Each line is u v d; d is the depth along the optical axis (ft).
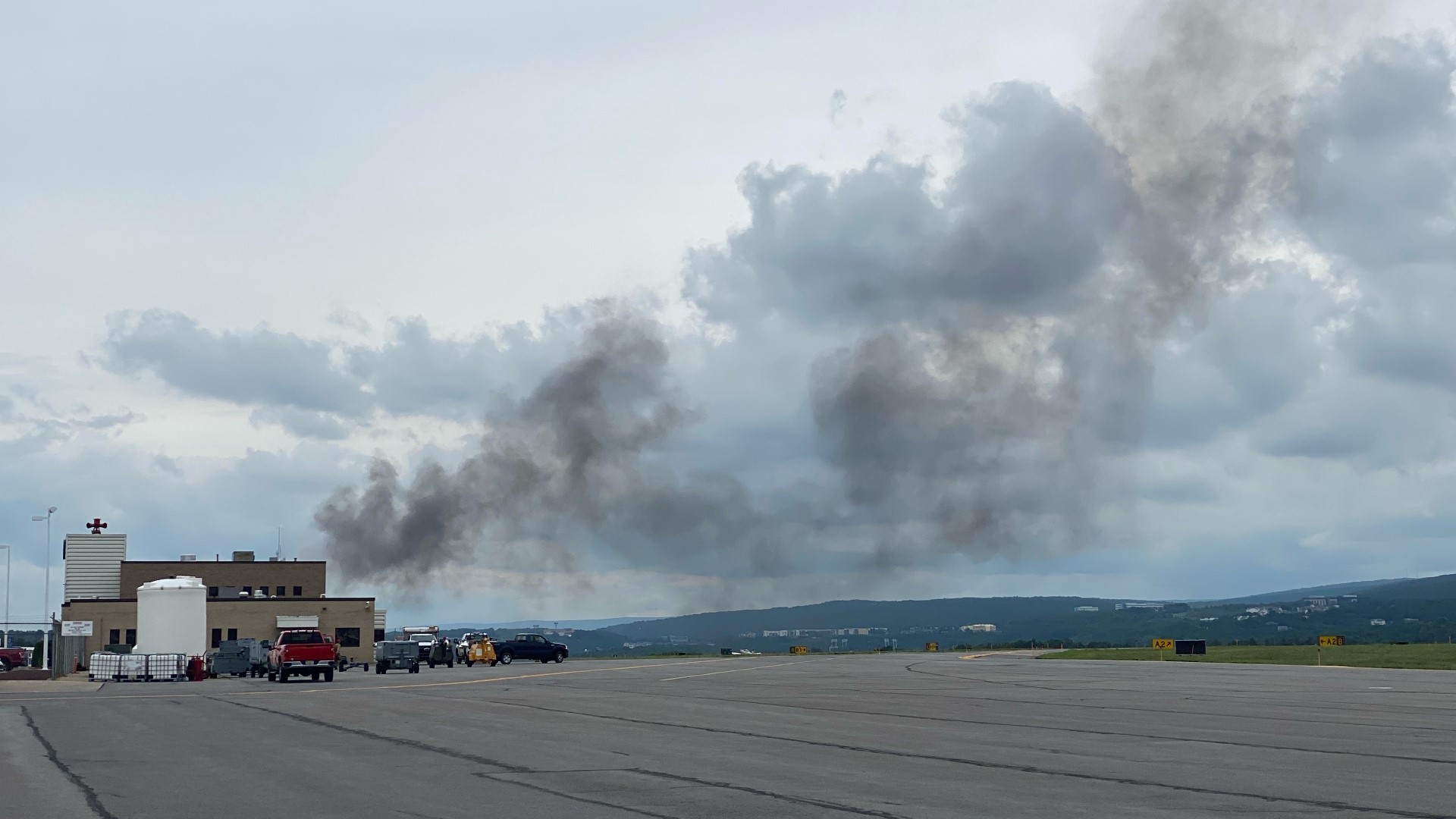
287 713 108.17
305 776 60.18
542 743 76.33
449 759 67.36
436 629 296.71
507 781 57.36
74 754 72.08
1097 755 66.23
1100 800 49.80
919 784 54.95
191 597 223.30
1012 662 243.40
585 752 70.44
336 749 73.51
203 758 69.36
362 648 334.85
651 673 206.08
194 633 222.89
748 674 191.83
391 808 49.14
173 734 85.76
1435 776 56.65
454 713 105.50
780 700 119.75
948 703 111.65
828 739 77.41
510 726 90.53
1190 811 46.91
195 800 52.03
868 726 86.43
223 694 147.02
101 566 361.71
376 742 78.33
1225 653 256.73
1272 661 214.90
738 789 53.98
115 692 157.48
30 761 68.39
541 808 48.91
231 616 325.62
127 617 316.40
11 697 142.20
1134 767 60.59
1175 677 160.97
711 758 66.49
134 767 64.95
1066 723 87.56
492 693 140.46
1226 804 48.57
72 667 246.47
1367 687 131.54
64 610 314.76
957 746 71.82
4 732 88.89
